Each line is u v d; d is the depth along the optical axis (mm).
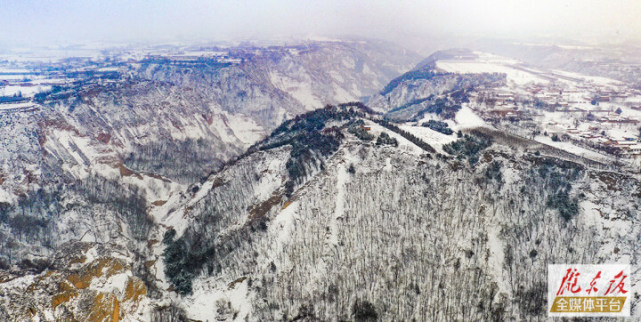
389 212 175750
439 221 171500
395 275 150500
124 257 170375
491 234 170875
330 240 164625
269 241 168875
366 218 173000
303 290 147375
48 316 126000
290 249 161500
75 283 142125
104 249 170750
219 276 163500
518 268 157125
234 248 173250
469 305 142375
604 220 166875
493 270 157000
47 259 171500
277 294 147250
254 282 155125
